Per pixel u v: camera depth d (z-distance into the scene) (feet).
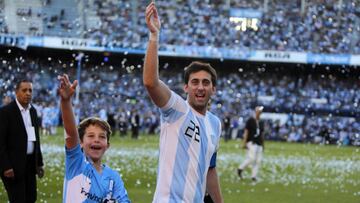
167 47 163.43
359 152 126.31
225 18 169.37
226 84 172.86
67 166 20.83
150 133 157.07
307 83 173.88
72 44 154.30
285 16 169.78
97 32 157.89
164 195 20.24
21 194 33.37
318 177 76.69
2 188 51.11
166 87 20.40
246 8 170.71
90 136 21.07
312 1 169.27
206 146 20.83
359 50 163.63
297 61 163.32
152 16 20.36
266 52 163.63
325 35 165.99
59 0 154.30
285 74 175.22
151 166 78.18
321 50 164.25
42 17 147.95
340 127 160.76
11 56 148.36
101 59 167.94
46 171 65.77
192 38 164.96
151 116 157.99
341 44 164.35
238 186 62.23
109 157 87.20
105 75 167.94
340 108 168.35
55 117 143.64
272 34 167.12
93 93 162.81
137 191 55.01
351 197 57.93
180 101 20.63
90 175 20.86
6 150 33.32
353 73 172.04
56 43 152.35
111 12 161.38
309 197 56.59
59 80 20.10
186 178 20.30
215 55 163.32
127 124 153.58
